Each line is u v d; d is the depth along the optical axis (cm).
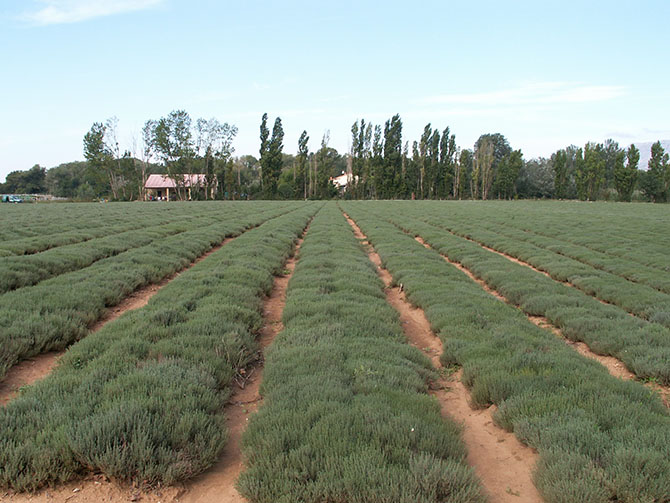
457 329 903
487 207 6134
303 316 952
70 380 605
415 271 1512
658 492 398
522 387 622
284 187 10956
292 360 710
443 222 3628
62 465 448
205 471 477
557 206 6769
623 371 789
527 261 1953
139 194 10056
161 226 2789
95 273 1312
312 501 395
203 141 9750
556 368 686
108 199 9575
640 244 2281
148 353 722
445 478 410
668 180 9225
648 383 726
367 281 1348
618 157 9531
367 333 860
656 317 1019
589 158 10000
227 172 10575
